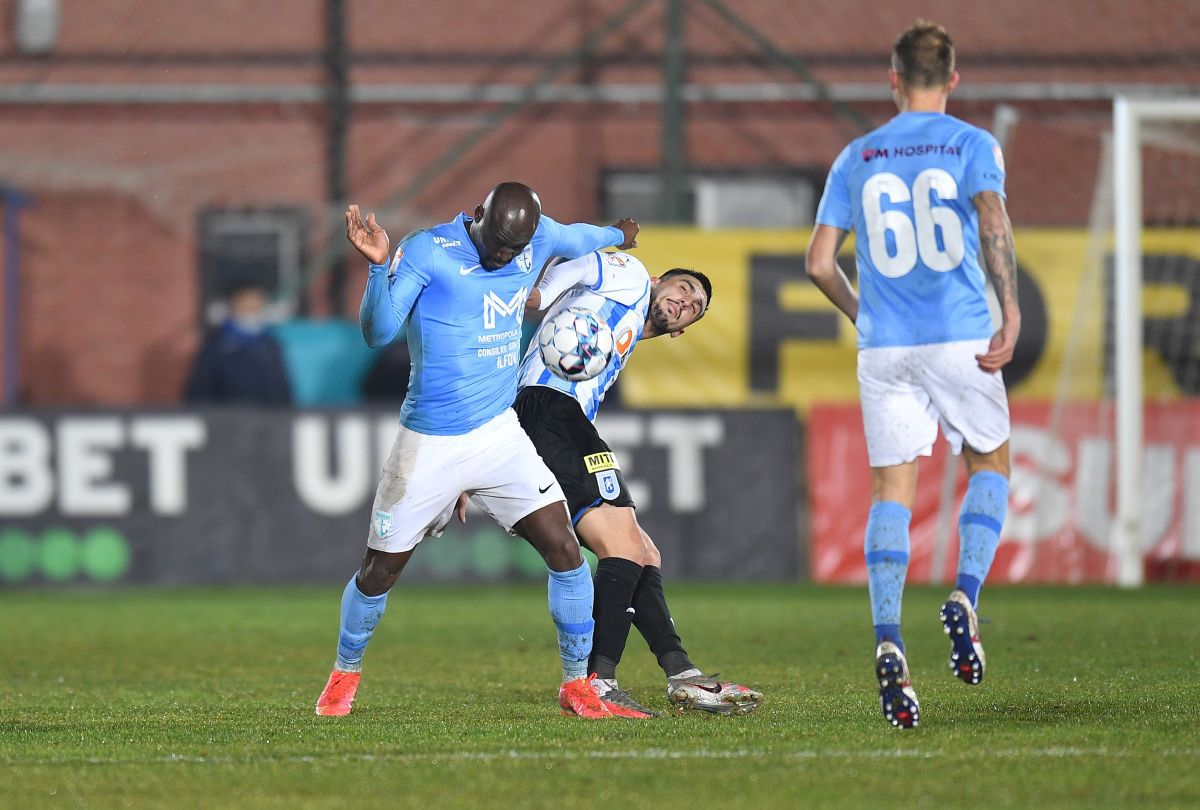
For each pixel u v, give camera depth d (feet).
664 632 58.85
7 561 138.82
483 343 54.39
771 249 146.82
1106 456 140.05
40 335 178.40
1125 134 132.36
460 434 54.95
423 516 55.57
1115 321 142.41
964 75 175.94
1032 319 144.36
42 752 48.57
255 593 133.49
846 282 54.80
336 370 156.97
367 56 180.34
